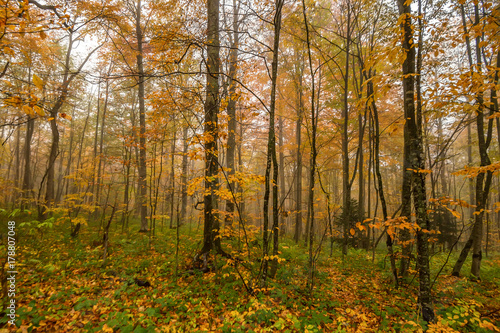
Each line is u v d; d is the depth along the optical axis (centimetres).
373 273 662
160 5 851
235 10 907
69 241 792
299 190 1265
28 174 1475
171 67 605
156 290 472
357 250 1003
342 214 1161
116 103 1741
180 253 716
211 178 462
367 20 757
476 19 575
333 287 545
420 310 396
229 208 927
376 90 374
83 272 555
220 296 453
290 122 1622
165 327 357
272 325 371
